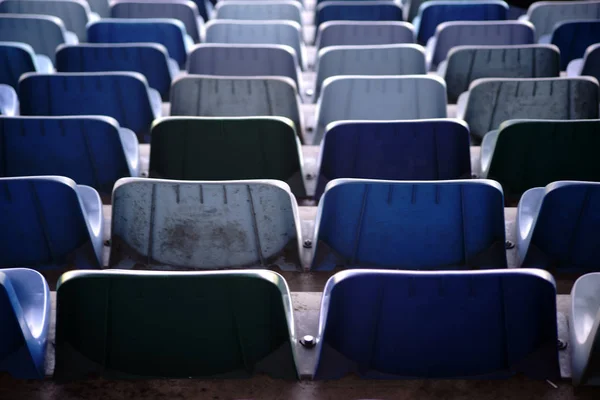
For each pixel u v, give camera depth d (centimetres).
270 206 324
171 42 659
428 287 250
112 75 477
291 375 273
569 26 639
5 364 272
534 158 395
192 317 256
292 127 392
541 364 270
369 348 268
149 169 404
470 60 559
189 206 323
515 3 995
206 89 480
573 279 340
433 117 493
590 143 388
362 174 405
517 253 355
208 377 273
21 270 301
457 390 273
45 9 718
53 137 402
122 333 260
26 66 561
